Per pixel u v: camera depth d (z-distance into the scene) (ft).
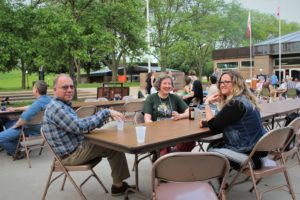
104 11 50.67
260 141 9.72
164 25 105.09
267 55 111.14
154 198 8.14
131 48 58.85
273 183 13.92
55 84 11.53
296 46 104.12
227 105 10.68
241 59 120.37
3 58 39.75
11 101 56.80
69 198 12.68
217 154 7.86
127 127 12.05
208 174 8.20
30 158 18.70
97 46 48.88
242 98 10.68
